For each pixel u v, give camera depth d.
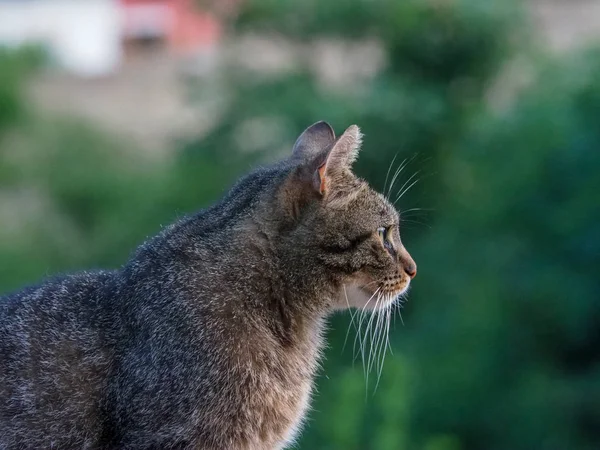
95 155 23.69
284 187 5.27
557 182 17.08
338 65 22.45
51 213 23.16
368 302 5.51
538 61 21.61
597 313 15.95
